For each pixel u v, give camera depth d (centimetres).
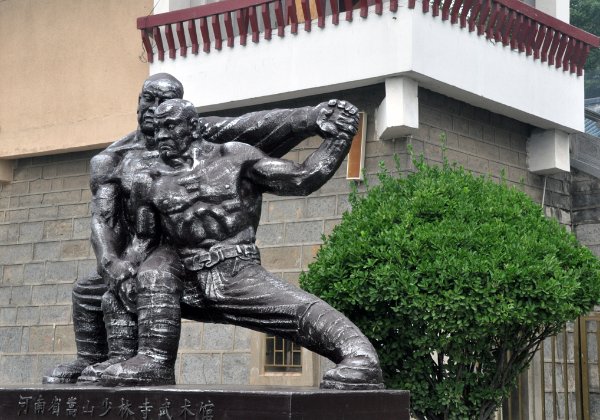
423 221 779
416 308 734
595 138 1359
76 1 1342
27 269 1373
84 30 1330
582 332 1161
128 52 1291
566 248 806
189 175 517
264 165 511
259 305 492
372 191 848
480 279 732
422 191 805
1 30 1402
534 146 1318
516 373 820
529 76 1253
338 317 473
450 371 790
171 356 494
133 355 516
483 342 780
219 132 545
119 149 555
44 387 493
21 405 494
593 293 803
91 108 1309
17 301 1373
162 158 525
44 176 1380
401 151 1121
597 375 1198
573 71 1324
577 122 1324
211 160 520
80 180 1350
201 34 1260
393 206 797
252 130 538
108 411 463
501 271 732
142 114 550
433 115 1170
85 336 564
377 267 743
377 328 761
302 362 1143
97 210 543
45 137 1342
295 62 1155
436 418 799
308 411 417
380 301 752
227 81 1198
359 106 1151
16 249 1387
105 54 1309
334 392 428
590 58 2116
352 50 1118
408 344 776
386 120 1104
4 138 1377
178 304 500
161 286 496
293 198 1188
